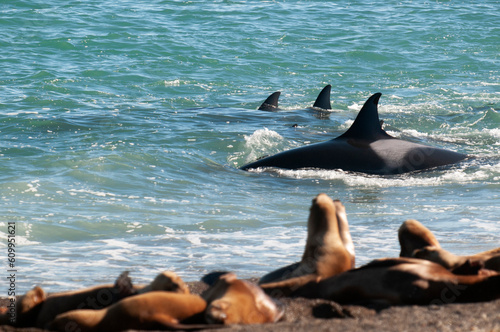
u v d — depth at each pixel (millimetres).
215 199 43344
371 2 144000
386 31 118500
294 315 19062
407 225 22844
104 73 89000
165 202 41906
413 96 84062
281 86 87750
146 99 78188
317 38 112562
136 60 95875
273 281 21656
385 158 52062
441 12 134125
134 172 48344
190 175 49188
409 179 49625
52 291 24812
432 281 19422
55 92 78625
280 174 50750
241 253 31109
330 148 52875
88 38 105000
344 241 21875
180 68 93375
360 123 54531
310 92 85125
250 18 124125
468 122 71188
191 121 66562
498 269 20828
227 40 108375
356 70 97062
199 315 17781
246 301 17906
